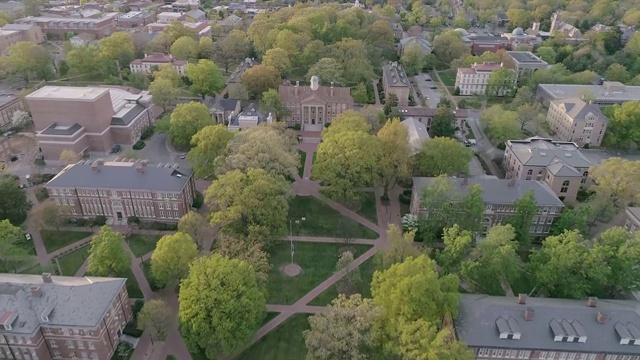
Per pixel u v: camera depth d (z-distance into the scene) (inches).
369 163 5359.3
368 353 3307.1
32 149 6963.6
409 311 3304.6
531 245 5078.7
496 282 4239.7
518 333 3277.6
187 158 5856.3
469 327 3348.9
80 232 5191.9
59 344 3545.8
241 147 5374.0
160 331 3774.6
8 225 4473.4
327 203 5753.0
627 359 3284.9
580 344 3272.6
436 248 4889.3
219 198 4744.1
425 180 5393.7
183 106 6909.5
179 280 4252.0
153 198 5216.5
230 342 3425.2
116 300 3764.8
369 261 4795.8
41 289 3590.1
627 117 7135.8
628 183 5187.0
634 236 4249.5
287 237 5147.6
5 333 3366.1
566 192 5713.6
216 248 4414.4
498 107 7465.6
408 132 6166.3
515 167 6195.9
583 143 7347.4
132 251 4894.2
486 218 5157.5
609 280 4020.7
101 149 6860.2
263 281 3944.4
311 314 4158.5
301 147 7150.6
